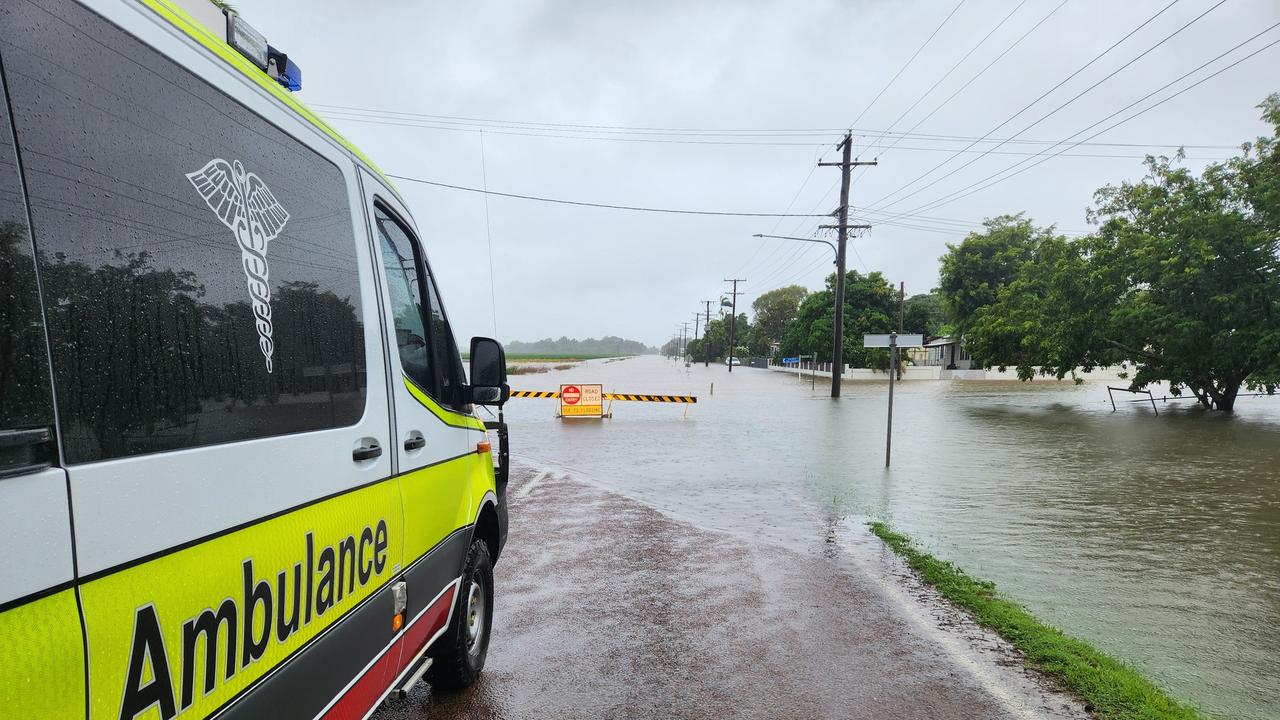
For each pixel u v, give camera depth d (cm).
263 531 188
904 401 3050
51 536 126
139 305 153
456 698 393
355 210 261
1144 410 2573
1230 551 743
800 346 7144
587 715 378
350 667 236
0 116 125
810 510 926
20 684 120
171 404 160
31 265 129
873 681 423
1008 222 5847
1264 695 430
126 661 142
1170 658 482
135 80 157
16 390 123
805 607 551
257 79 206
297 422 209
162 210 162
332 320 235
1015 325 3750
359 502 243
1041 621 547
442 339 370
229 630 173
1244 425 2036
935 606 558
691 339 19300
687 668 438
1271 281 2203
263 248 199
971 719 379
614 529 799
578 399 2258
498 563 663
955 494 1040
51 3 137
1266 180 2189
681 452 1479
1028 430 1914
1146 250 2405
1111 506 962
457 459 362
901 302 5575
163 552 153
